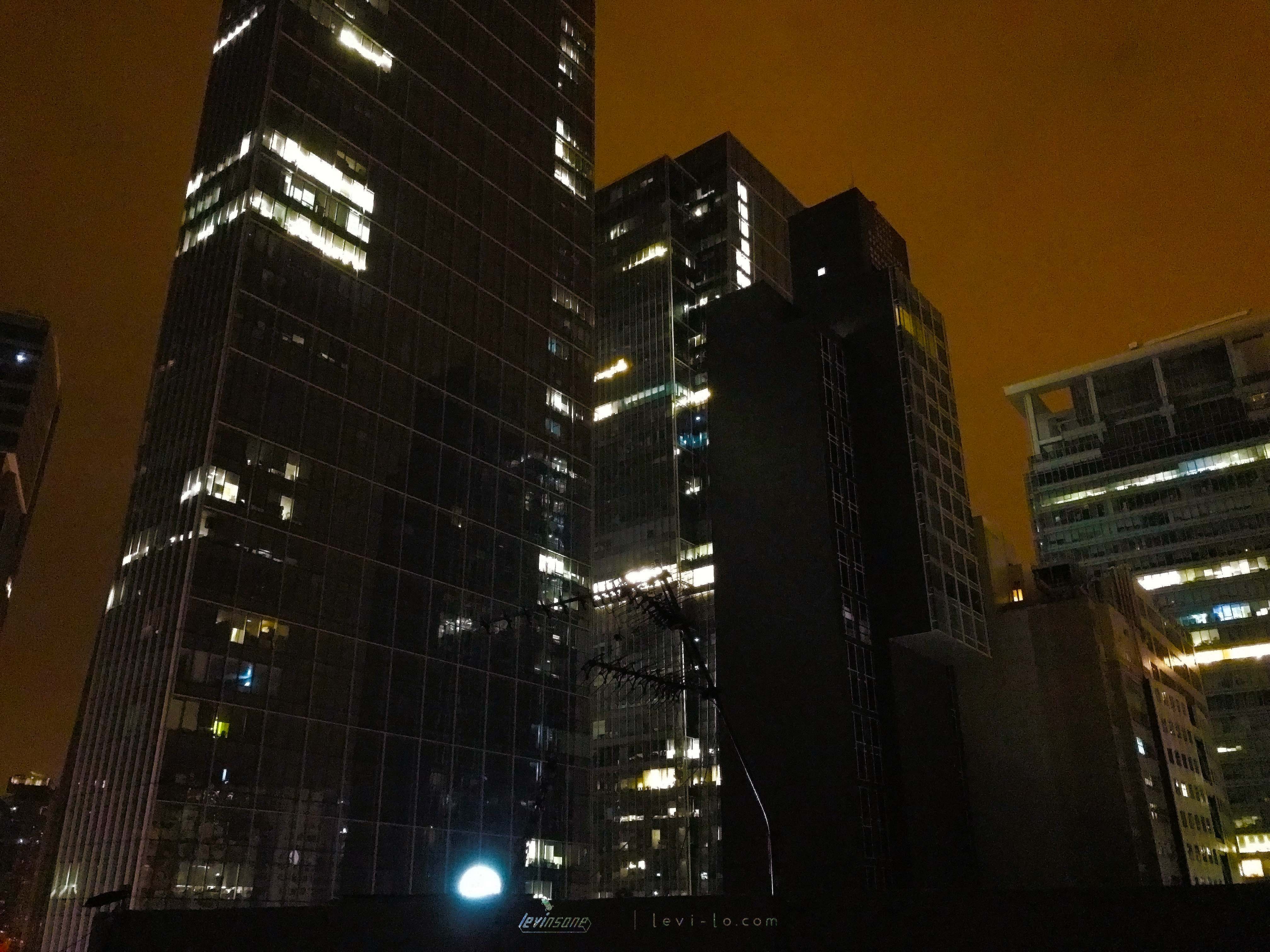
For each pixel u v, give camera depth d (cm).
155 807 8850
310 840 9988
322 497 11319
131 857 8794
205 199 12438
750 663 8988
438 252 14088
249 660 10019
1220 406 18412
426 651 11962
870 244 11125
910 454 9594
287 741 10081
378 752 10962
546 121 17400
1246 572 16812
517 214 15950
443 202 14475
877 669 8981
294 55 12800
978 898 2734
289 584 10650
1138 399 19538
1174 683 12731
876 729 8688
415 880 10862
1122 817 9125
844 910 2888
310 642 10650
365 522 11731
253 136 12088
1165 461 18388
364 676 11100
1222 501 17525
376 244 13075
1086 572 11831
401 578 11956
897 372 9962
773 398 9838
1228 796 15500
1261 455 17462
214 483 10281
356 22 13912
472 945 3397
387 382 12619
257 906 9244
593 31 19750
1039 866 9256
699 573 16338
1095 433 19700
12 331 19150
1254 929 2402
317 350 11819
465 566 12912
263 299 11388
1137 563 17912
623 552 17362
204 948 3931
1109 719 9481
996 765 9775
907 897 2817
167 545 10306
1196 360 19225
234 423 10650
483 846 11812
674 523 16862
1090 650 9794
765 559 9281
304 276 11962
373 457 12100
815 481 9281
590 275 17338
